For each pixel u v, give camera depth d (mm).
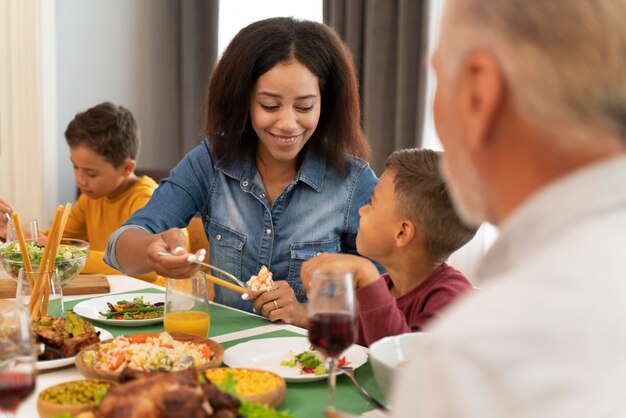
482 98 607
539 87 571
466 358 508
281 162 2039
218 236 2078
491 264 628
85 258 2010
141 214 1987
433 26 3080
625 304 515
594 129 572
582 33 563
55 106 3852
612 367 498
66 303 1894
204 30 4094
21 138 3863
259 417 982
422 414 523
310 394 1278
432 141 3182
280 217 2047
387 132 3262
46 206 3881
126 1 4105
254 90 1892
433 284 1616
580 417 486
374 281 1416
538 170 606
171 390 896
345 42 3359
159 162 4320
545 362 499
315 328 1123
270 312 1762
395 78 3234
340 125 2016
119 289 2078
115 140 2672
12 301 1751
